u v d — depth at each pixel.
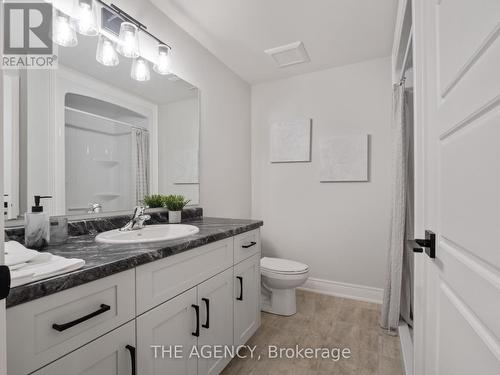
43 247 1.04
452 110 0.74
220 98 2.52
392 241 1.94
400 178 1.86
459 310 0.69
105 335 0.83
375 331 1.99
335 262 2.67
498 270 0.51
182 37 2.04
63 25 1.25
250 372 1.55
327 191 2.71
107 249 1.02
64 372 0.72
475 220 0.60
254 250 1.84
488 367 0.55
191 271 1.22
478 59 0.59
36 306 0.66
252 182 3.09
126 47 1.49
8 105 1.09
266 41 2.21
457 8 0.70
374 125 2.51
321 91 2.73
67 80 1.29
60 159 1.25
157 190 1.80
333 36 2.14
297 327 2.05
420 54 1.07
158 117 1.81
